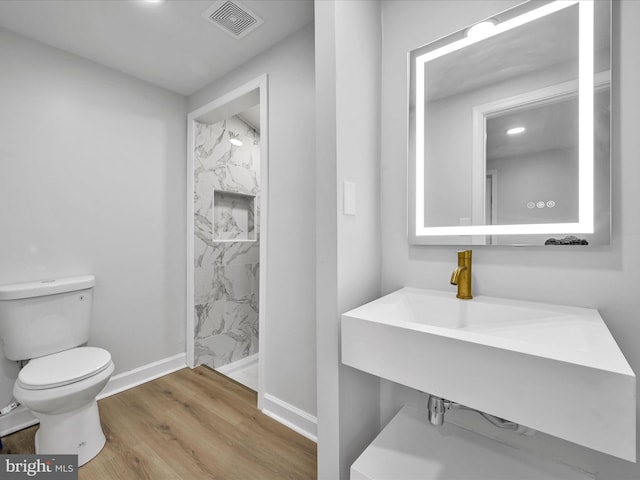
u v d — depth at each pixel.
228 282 2.75
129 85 2.17
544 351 0.69
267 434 1.67
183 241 2.50
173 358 2.43
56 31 1.70
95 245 2.01
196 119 2.45
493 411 0.73
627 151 0.93
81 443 1.44
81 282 1.80
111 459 1.48
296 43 1.72
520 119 1.10
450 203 1.24
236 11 1.57
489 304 1.07
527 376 0.69
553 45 1.04
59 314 1.71
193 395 2.06
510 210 1.12
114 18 1.61
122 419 1.79
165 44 1.83
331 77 1.12
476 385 0.75
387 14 1.41
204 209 2.55
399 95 1.38
